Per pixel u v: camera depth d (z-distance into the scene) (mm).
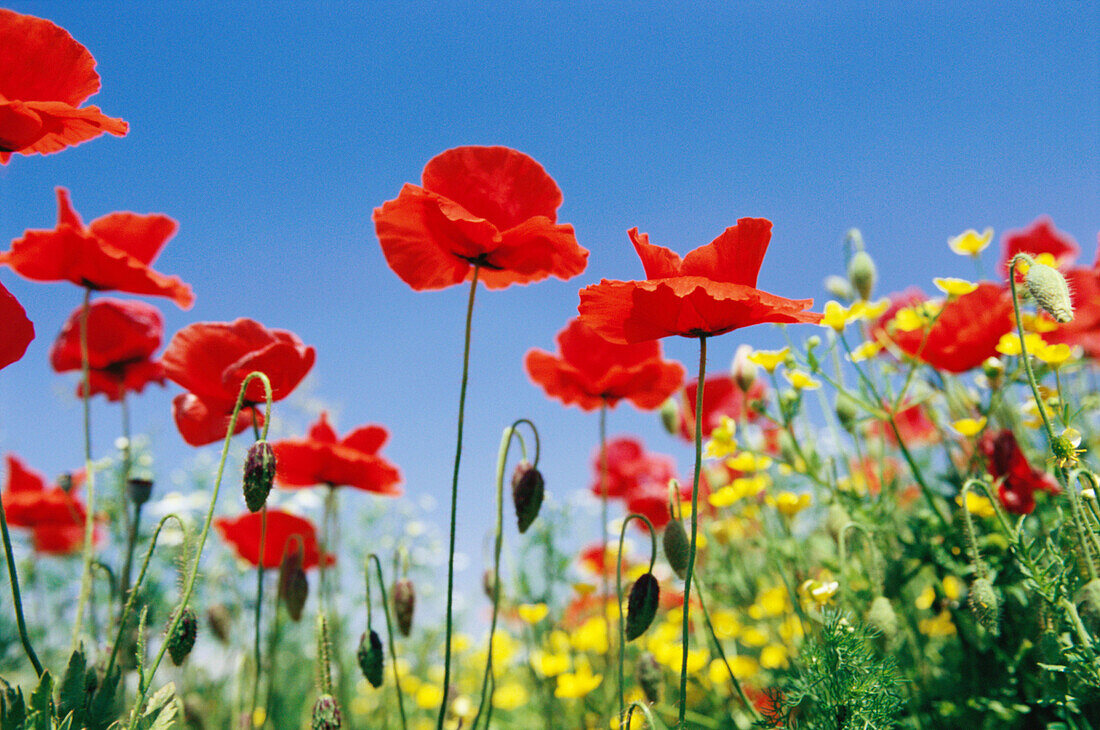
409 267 457
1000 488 476
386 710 523
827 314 520
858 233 574
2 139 397
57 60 406
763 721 426
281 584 487
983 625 407
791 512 571
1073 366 568
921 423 715
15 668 583
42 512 656
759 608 597
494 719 673
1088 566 396
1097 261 565
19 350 390
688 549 415
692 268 385
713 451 537
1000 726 440
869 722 396
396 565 490
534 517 448
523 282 475
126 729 377
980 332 503
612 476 789
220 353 454
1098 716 394
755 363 533
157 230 532
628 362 556
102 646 442
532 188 447
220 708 622
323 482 564
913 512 554
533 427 461
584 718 594
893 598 485
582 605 729
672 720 553
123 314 582
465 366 423
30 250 490
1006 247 705
